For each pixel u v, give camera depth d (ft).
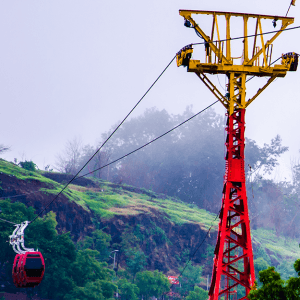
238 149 402.93
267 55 402.93
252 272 377.09
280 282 286.66
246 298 383.45
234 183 401.90
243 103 400.26
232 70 398.21
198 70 399.24
